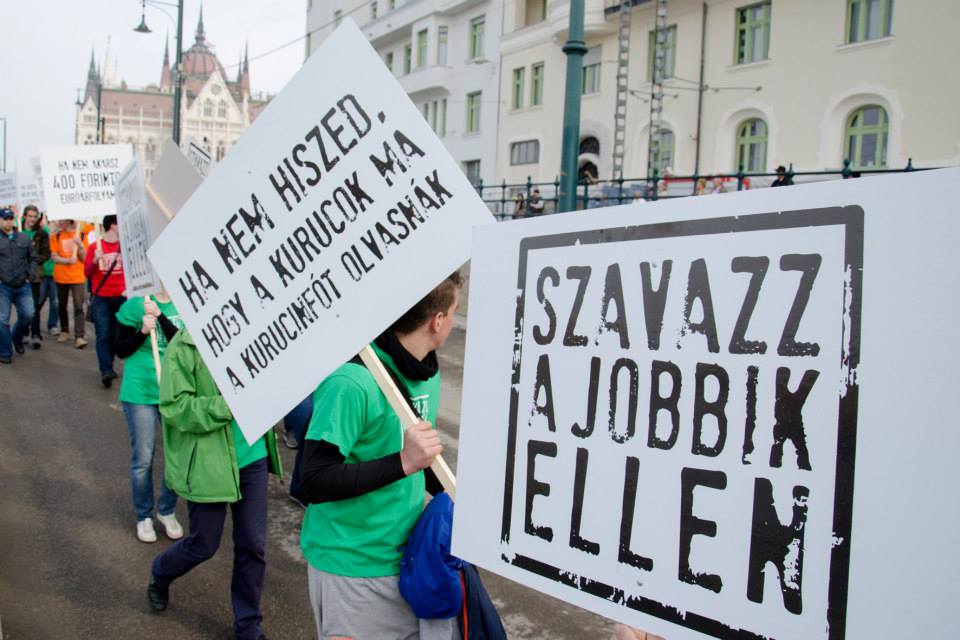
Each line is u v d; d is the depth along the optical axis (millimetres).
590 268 1296
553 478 1333
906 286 937
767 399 1063
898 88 15938
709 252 1137
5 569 3945
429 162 1782
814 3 17375
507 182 27328
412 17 31672
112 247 8148
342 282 1913
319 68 1937
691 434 1146
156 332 4227
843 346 990
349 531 2049
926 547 906
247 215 2082
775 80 18312
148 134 123312
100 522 4637
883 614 938
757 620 1056
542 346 1366
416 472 1988
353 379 1968
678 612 1145
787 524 1034
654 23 21266
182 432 3102
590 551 1267
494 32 27703
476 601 2125
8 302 9367
